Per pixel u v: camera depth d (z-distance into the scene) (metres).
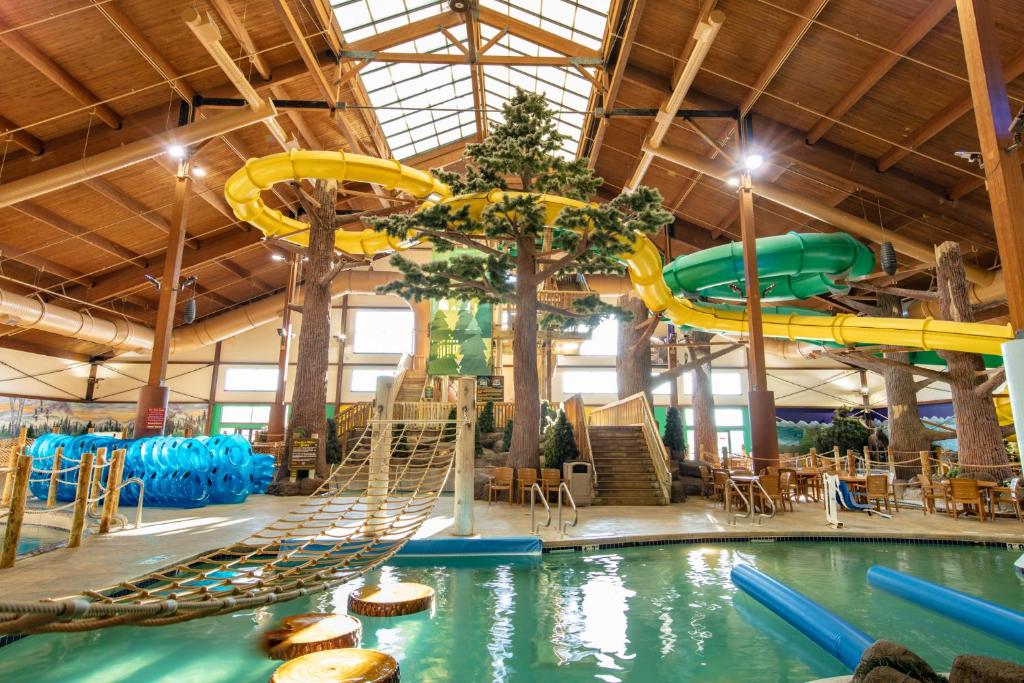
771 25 11.49
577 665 3.80
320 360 14.08
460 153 22.47
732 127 14.84
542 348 20.25
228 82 13.82
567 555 7.03
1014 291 5.52
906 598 5.00
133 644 4.05
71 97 12.38
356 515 8.45
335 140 18.17
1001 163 5.75
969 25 6.21
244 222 19.23
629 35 12.33
